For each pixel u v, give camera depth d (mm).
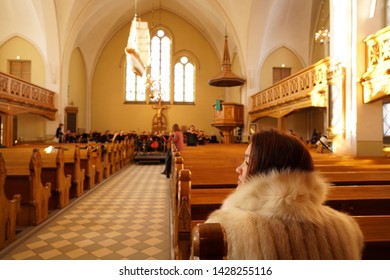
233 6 18359
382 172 4043
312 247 1015
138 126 24281
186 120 24594
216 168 3924
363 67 8195
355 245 1111
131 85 24562
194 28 25094
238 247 987
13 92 13602
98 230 5047
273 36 19500
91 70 23953
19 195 4586
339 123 8742
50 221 5441
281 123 14883
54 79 18219
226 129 18625
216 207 2863
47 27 17547
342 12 8688
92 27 21859
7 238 4250
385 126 14281
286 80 13938
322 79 10492
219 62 25062
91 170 8516
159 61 24828
